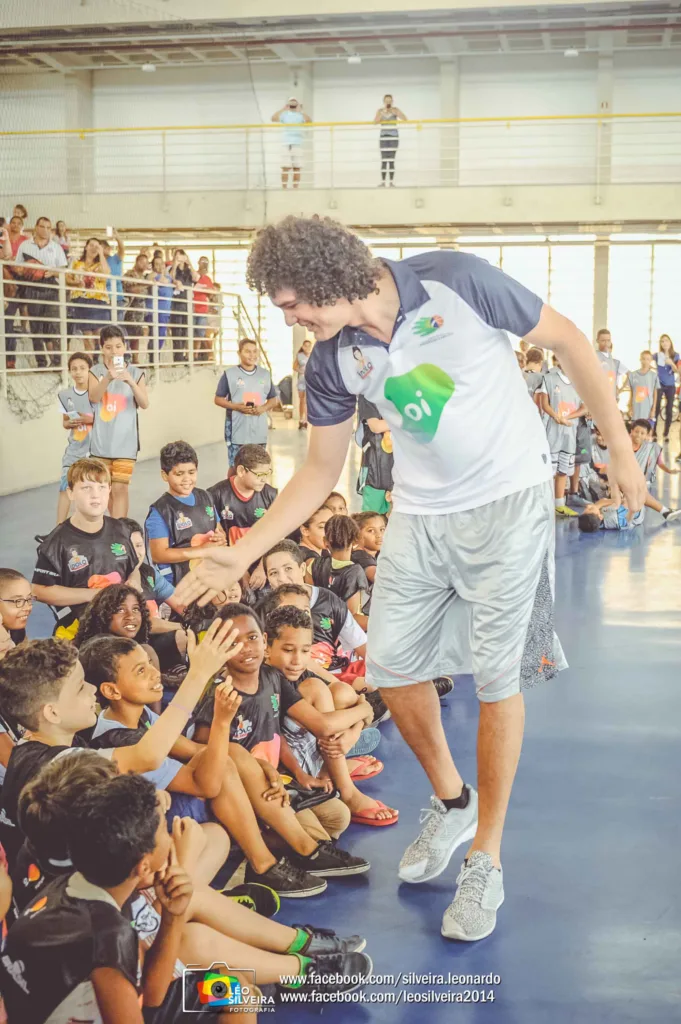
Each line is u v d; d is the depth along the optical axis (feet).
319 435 6.27
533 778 8.64
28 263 27.61
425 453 5.99
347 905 6.56
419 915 6.45
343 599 10.66
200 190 43.88
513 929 6.28
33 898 4.86
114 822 4.57
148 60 46.09
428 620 6.39
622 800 8.18
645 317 51.37
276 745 7.38
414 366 5.70
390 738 9.68
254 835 6.64
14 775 5.37
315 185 50.72
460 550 6.08
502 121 50.08
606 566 17.98
